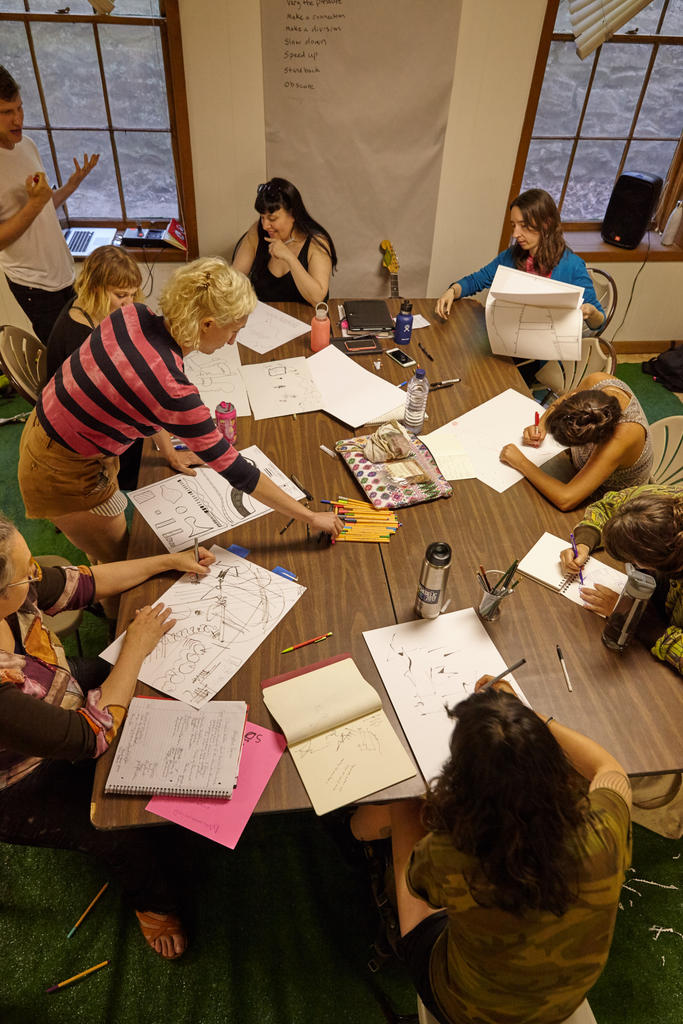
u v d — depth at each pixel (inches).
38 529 114.6
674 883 77.2
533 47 123.0
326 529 69.7
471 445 85.5
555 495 77.7
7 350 90.1
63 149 134.3
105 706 55.2
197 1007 67.4
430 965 50.8
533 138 140.1
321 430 87.0
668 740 56.6
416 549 72.0
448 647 62.5
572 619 66.1
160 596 66.1
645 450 80.7
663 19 127.7
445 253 147.6
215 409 87.5
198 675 59.3
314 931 72.6
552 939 39.6
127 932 72.0
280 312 109.0
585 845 38.8
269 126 128.5
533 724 39.0
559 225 105.8
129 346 61.7
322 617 64.7
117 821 50.5
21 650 56.2
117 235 140.5
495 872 37.9
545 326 96.8
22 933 71.9
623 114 138.7
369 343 102.7
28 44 121.4
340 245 144.5
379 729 56.2
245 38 118.6
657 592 67.1
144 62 124.3
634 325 157.0
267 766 53.7
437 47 121.4
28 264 115.6
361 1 115.3
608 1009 68.1
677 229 145.9
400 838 59.5
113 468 82.5
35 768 59.5
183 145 129.0
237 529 73.4
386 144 131.6
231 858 77.6
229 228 140.2
